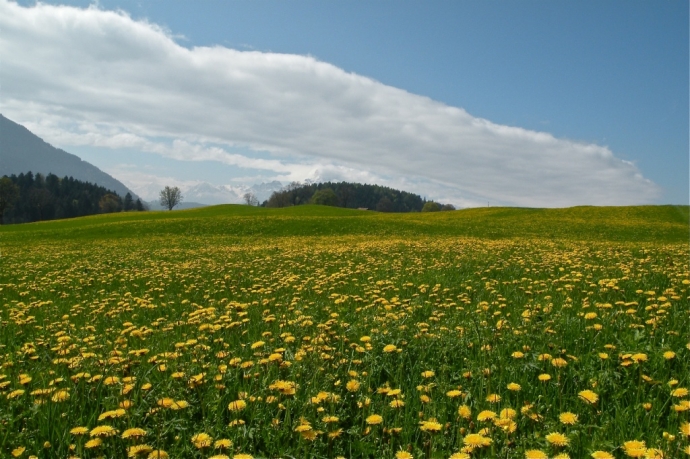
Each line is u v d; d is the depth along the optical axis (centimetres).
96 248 3438
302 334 658
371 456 363
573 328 630
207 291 1233
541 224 4959
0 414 410
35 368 548
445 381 460
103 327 848
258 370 487
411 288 1129
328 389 452
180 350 581
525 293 964
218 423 391
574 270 1334
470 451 312
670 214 5822
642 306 767
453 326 683
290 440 376
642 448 298
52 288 1459
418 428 375
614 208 6412
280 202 19112
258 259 2159
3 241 4438
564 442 315
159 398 420
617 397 414
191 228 4934
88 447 348
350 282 1290
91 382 487
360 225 4903
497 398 402
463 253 2030
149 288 1412
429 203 17888
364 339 562
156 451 330
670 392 414
